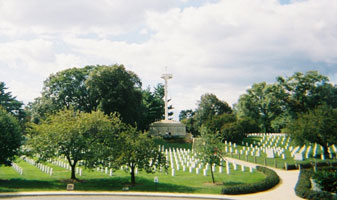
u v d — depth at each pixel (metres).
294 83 78.88
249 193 24.66
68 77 74.38
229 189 24.39
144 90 101.75
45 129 30.30
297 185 24.95
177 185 28.58
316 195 21.64
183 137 80.88
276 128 84.81
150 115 89.06
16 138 30.61
